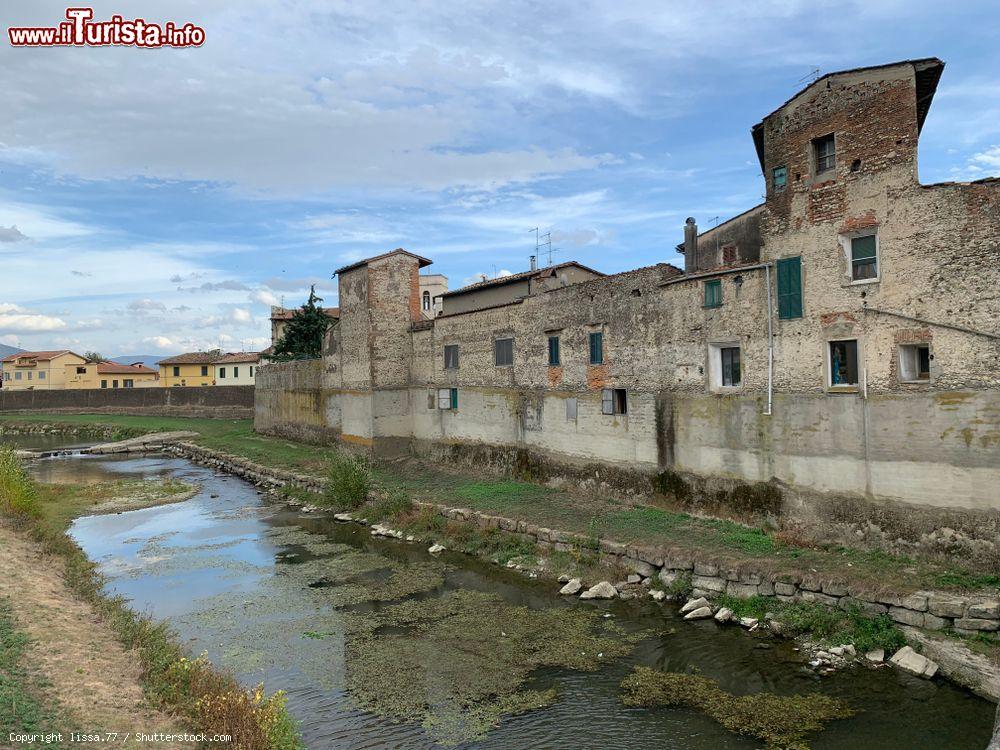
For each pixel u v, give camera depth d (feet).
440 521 83.25
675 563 60.23
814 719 39.29
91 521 97.91
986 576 48.85
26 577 55.16
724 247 91.81
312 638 54.13
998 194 49.85
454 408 114.01
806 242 62.18
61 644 41.68
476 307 122.42
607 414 84.69
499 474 103.35
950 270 52.26
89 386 337.11
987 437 49.98
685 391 73.92
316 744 38.63
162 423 224.33
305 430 158.71
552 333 93.86
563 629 53.83
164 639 46.39
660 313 76.89
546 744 38.24
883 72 56.59
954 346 51.96
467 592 63.52
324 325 198.90
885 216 56.29
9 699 32.94
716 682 44.29
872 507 57.00
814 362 61.41
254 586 67.41
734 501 68.64
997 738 30.76
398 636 53.93
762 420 65.77
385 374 122.01
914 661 43.70
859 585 49.44
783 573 53.52
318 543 83.46
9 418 248.52
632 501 80.48
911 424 54.39
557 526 73.92
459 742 38.68
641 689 43.86
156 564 75.51
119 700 35.37
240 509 105.70
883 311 56.29
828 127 60.39
